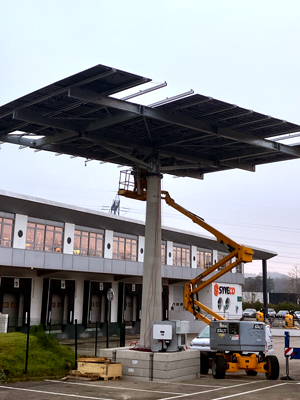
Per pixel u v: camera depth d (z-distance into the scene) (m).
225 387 14.05
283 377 16.23
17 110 14.88
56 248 31.39
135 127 16.83
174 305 43.06
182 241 42.22
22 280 30.12
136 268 35.88
